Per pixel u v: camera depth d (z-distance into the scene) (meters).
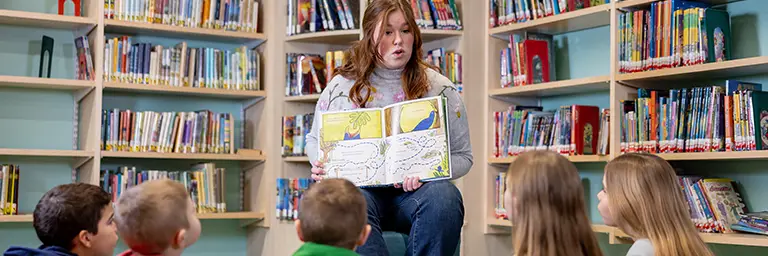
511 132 4.11
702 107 3.34
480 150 4.22
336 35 4.29
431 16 4.20
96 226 2.32
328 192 1.98
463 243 4.14
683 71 3.38
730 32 3.50
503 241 4.27
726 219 3.34
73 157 4.32
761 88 3.41
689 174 3.67
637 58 3.58
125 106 4.45
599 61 4.08
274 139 4.44
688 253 2.20
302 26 4.37
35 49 4.25
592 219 4.12
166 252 2.06
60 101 4.34
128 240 2.05
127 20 4.17
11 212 3.96
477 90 4.22
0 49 4.18
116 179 4.15
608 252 4.07
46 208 2.29
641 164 2.30
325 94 2.85
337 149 2.67
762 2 3.46
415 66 2.73
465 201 4.16
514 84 4.15
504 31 4.18
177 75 4.30
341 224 1.96
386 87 2.77
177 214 2.05
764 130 3.22
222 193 4.40
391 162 2.61
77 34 4.31
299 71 4.38
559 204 1.92
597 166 4.12
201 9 4.36
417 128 2.61
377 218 2.63
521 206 1.95
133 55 4.20
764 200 3.44
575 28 4.12
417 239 2.58
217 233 4.68
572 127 3.82
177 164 4.57
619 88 3.66
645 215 2.24
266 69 4.48
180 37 4.52
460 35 4.21
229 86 4.42
